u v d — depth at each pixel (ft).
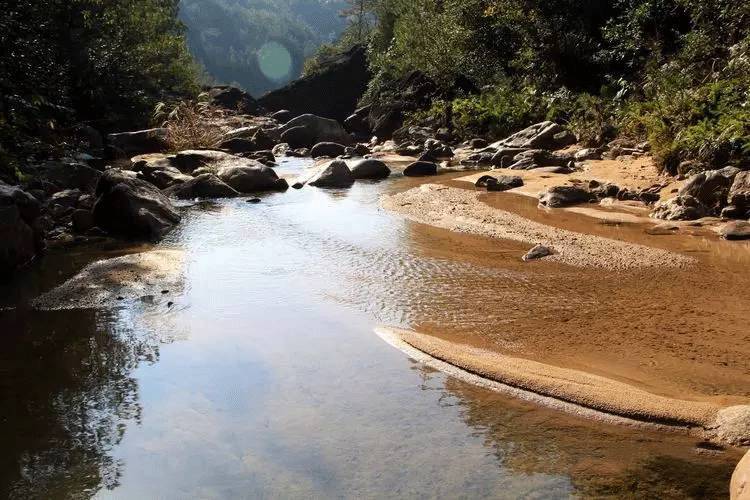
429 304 20.34
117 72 75.05
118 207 30.37
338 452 12.25
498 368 15.29
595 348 16.80
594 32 79.77
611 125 52.03
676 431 12.69
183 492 11.24
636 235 28.09
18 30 47.73
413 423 13.19
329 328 18.48
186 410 14.03
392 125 82.84
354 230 30.22
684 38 59.77
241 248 27.32
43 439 13.03
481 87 80.69
